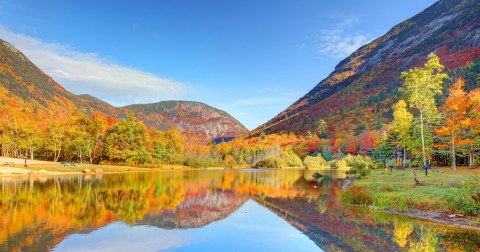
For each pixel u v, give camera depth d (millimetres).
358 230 18234
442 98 155250
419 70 43375
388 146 68125
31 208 24672
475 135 42281
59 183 45812
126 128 101375
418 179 32500
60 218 21125
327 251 14750
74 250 14320
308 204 28688
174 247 15430
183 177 64938
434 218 20188
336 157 133500
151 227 19375
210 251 14844
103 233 17531
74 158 100688
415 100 43844
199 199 32375
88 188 39750
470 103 40281
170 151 118438
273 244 15953
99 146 101000
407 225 18859
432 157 56844
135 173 76625
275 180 57750
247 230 19094
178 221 21406
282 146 185250
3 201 28078
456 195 21188
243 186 46344
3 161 79375
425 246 14781
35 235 16656
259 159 141750
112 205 27031
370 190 29953
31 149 94062
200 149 150250
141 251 14664
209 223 21031
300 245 15812
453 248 14438
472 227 17812
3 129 97062
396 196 25312
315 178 61938
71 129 95688
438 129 49500
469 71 186625
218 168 125188
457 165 52375
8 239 15719
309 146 161875
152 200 30719
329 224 20172
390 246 14977
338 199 31266
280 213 24625
